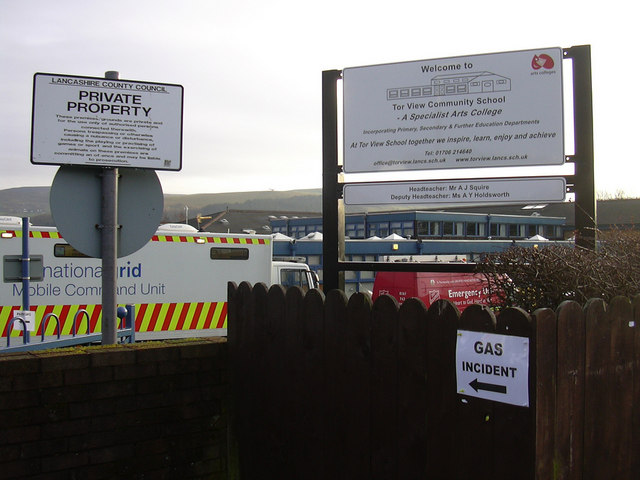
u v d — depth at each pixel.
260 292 3.96
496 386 2.80
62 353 3.69
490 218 30.28
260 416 3.95
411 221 29.33
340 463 3.45
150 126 4.80
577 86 5.05
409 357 3.13
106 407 3.72
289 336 3.75
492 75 5.24
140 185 4.89
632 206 45.38
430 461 3.04
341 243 5.68
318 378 3.58
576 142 5.04
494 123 5.23
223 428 4.14
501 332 2.80
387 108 5.49
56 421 3.58
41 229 12.30
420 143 5.41
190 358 4.02
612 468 3.15
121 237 4.84
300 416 3.68
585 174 5.01
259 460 3.96
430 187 5.39
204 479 4.05
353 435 3.38
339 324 3.46
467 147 5.30
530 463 2.70
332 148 5.65
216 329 13.97
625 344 3.25
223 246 14.15
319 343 3.57
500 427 2.79
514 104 5.20
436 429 3.02
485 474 2.84
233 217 51.50
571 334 2.90
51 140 4.59
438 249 25.00
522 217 31.20
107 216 4.70
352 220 32.22
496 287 4.05
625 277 3.89
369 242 24.56
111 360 3.74
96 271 12.66
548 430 2.75
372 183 5.53
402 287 13.74
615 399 3.17
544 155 5.14
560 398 2.82
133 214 4.86
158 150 4.81
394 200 5.47
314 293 3.60
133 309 7.76
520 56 5.19
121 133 4.73
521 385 2.73
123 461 3.76
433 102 5.39
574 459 2.90
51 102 4.59
